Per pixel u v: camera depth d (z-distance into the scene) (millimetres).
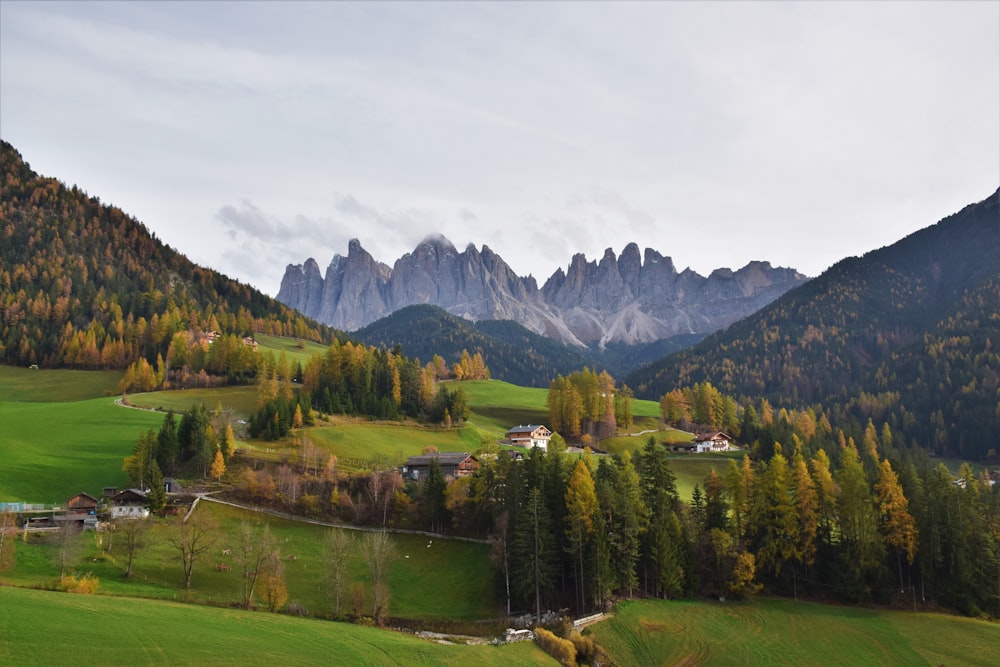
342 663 67688
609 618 95062
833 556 115188
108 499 128375
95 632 63219
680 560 109625
